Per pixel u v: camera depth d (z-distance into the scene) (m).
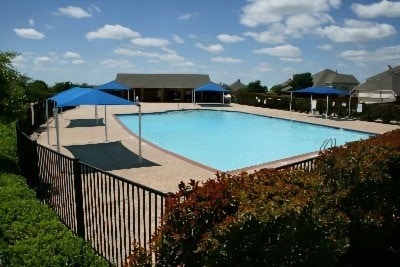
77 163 6.48
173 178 13.21
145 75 73.75
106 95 17.39
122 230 7.68
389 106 34.19
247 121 40.56
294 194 4.33
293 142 28.02
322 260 4.43
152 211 8.95
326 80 95.94
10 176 6.96
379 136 9.70
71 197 7.50
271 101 50.94
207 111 49.47
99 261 3.83
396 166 7.71
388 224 7.24
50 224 4.50
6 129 13.94
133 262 4.01
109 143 20.72
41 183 9.39
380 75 75.25
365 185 6.74
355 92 78.19
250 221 3.80
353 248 6.77
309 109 44.03
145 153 17.94
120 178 5.42
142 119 41.03
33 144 9.30
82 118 34.28
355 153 7.30
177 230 3.86
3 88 11.59
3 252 3.65
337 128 32.03
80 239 4.18
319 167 7.11
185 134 31.64
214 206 3.96
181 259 3.87
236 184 4.42
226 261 3.69
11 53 11.98
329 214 4.92
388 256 6.98
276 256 3.87
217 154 23.39
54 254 3.75
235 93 62.50
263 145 26.75
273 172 5.09
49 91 51.97
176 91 72.88
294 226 4.02
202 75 74.38
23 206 5.05
